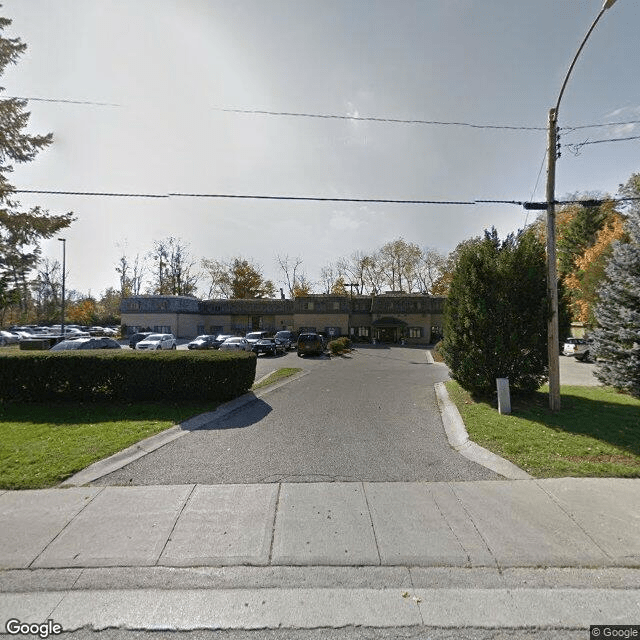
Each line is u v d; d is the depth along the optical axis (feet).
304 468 14.82
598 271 55.77
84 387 27.43
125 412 23.65
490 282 25.64
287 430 20.11
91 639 7.19
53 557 9.41
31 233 38.86
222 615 7.71
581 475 13.93
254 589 8.40
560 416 21.76
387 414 23.66
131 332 125.49
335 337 122.31
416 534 10.28
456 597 8.16
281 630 7.35
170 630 7.37
